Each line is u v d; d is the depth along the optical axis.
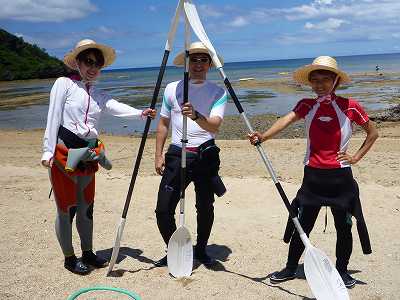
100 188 7.43
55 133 3.90
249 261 4.68
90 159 4.01
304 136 15.09
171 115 4.34
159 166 4.38
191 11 4.12
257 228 5.61
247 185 7.51
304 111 3.93
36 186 7.54
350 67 81.50
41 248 4.94
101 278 4.23
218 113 4.16
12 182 7.84
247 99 27.80
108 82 66.19
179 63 4.63
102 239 5.29
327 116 3.82
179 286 4.06
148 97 32.56
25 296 3.89
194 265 4.54
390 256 4.73
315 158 3.87
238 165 9.63
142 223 5.79
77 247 4.97
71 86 4.00
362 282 4.17
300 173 8.69
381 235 5.31
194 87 4.23
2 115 25.09
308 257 3.83
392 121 16.67
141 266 4.53
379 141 12.47
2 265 4.49
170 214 4.29
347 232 3.97
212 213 4.41
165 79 61.59
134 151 11.87
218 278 4.23
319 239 5.24
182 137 4.11
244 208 6.41
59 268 4.43
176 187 4.23
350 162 3.84
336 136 3.81
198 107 4.21
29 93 43.31
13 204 6.51
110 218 5.98
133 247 5.05
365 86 32.94
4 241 5.12
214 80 49.12
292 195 6.94
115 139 14.90
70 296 3.81
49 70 87.38
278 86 36.97
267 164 3.99
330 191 3.85
